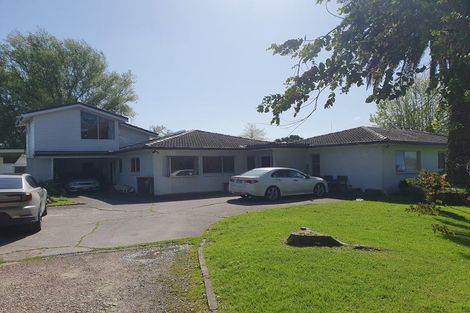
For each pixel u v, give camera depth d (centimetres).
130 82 4897
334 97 339
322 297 476
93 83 4653
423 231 920
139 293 560
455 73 297
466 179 1488
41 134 2527
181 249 838
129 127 2980
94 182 2544
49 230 1112
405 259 642
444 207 1386
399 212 1216
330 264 601
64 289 588
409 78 328
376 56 328
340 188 2097
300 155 2406
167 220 1245
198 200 1836
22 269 709
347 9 316
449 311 436
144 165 2270
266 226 965
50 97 4278
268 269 583
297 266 594
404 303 456
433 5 286
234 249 733
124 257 784
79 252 841
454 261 645
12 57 4306
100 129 2692
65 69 4459
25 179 1137
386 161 1994
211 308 475
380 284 516
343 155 2189
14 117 4191
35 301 538
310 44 326
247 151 2478
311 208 1332
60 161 2877
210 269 635
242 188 1767
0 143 4297
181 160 2238
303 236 745
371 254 671
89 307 512
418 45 315
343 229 923
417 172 2138
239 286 529
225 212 1394
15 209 999
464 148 1516
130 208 1596
